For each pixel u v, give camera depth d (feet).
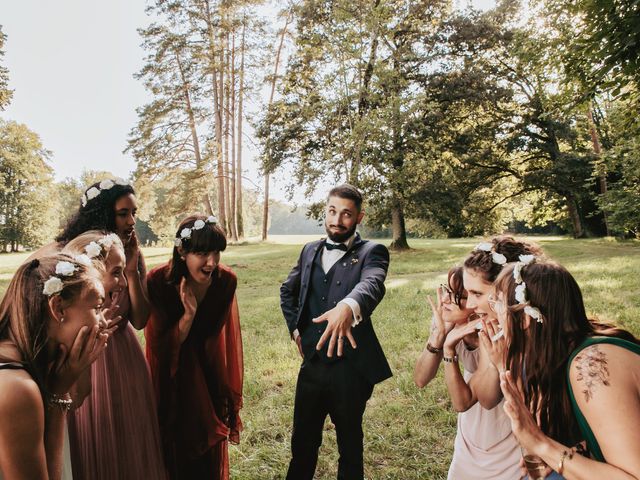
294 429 9.35
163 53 102.37
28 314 4.25
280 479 10.59
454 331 7.04
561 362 4.72
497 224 106.01
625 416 4.18
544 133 95.14
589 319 5.14
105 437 7.71
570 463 4.53
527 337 5.05
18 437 3.93
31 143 171.53
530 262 5.17
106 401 7.77
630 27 19.65
